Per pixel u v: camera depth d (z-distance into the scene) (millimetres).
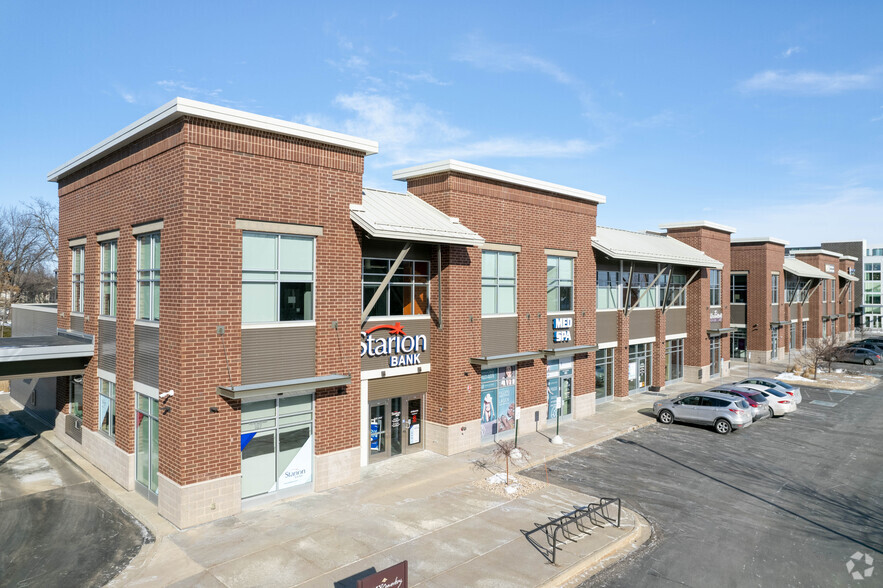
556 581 11805
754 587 11672
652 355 34344
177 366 14062
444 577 11781
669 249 34906
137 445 16656
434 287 21062
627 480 18281
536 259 24234
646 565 12656
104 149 17422
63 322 22125
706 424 25031
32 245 69875
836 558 13047
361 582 9242
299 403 16312
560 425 25391
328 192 16688
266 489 15719
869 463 20484
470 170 21078
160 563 12281
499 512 15312
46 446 21672
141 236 16531
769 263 48094
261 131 15219
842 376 42188
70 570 12266
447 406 20547
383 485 17328
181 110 13578
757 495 17109
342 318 17031
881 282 85438
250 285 15258
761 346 47656
